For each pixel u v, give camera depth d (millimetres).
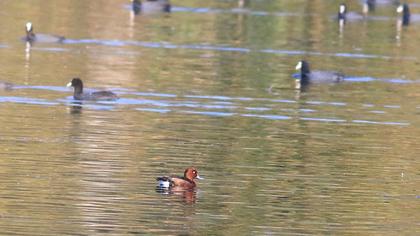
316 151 30156
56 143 29672
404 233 22750
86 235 21766
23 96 36500
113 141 30297
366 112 36469
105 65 43906
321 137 32062
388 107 37594
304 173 27562
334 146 30891
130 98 37156
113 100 36625
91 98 36344
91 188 25250
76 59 45094
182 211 23797
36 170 26641
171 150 29484
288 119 34688
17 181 25516
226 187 25938
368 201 25188
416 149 30859
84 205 23859
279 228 22828
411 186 26672
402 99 39312
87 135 30906
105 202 24172
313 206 24609
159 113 34750
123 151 29125
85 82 39719
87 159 27984
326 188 26219
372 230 22922
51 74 41094
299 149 30297
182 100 37125
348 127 33781
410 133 33156
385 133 33031
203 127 32812
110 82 40062
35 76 40406
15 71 41250
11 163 27188
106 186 25500
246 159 28828
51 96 36844
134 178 26359
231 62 46344
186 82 40750
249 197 25141
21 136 30359
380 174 27781
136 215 23328
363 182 26906
